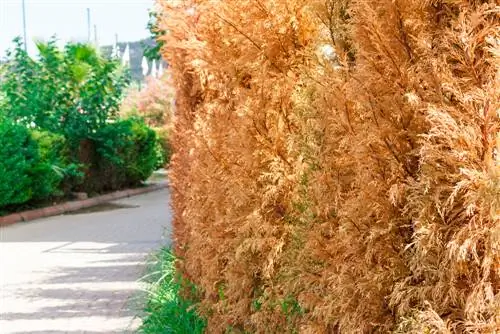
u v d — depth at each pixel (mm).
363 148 2693
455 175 2352
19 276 10422
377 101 2652
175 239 8016
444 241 2451
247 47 4312
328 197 3139
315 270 3332
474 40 2348
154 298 7414
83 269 10820
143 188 25469
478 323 2289
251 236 4504
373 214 2795
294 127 4090
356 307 2879
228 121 4988
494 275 2352
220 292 5184
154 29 6988
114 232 15195
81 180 21797
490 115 2277
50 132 20781
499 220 2250
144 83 42562
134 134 24656
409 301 2607
